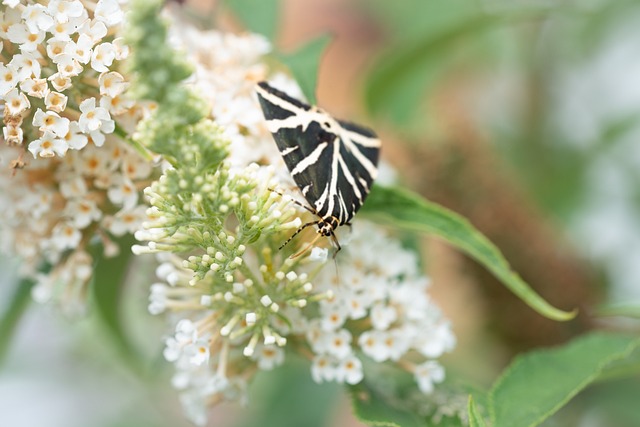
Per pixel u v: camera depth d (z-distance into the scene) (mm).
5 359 582
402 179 566
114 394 657
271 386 603
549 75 639
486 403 486
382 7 704
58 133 456
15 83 456
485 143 593
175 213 449
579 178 618
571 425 566
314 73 484
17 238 488
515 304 568
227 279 453
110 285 524
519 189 591
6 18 458
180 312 485
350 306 478
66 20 458
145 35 431
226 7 535
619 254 605
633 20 622
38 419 648
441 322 494
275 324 472
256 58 505
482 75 662
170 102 434
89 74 465
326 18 763
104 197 483
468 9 640
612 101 630
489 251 486
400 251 493
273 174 468
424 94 596
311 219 469
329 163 461
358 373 477
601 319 571
